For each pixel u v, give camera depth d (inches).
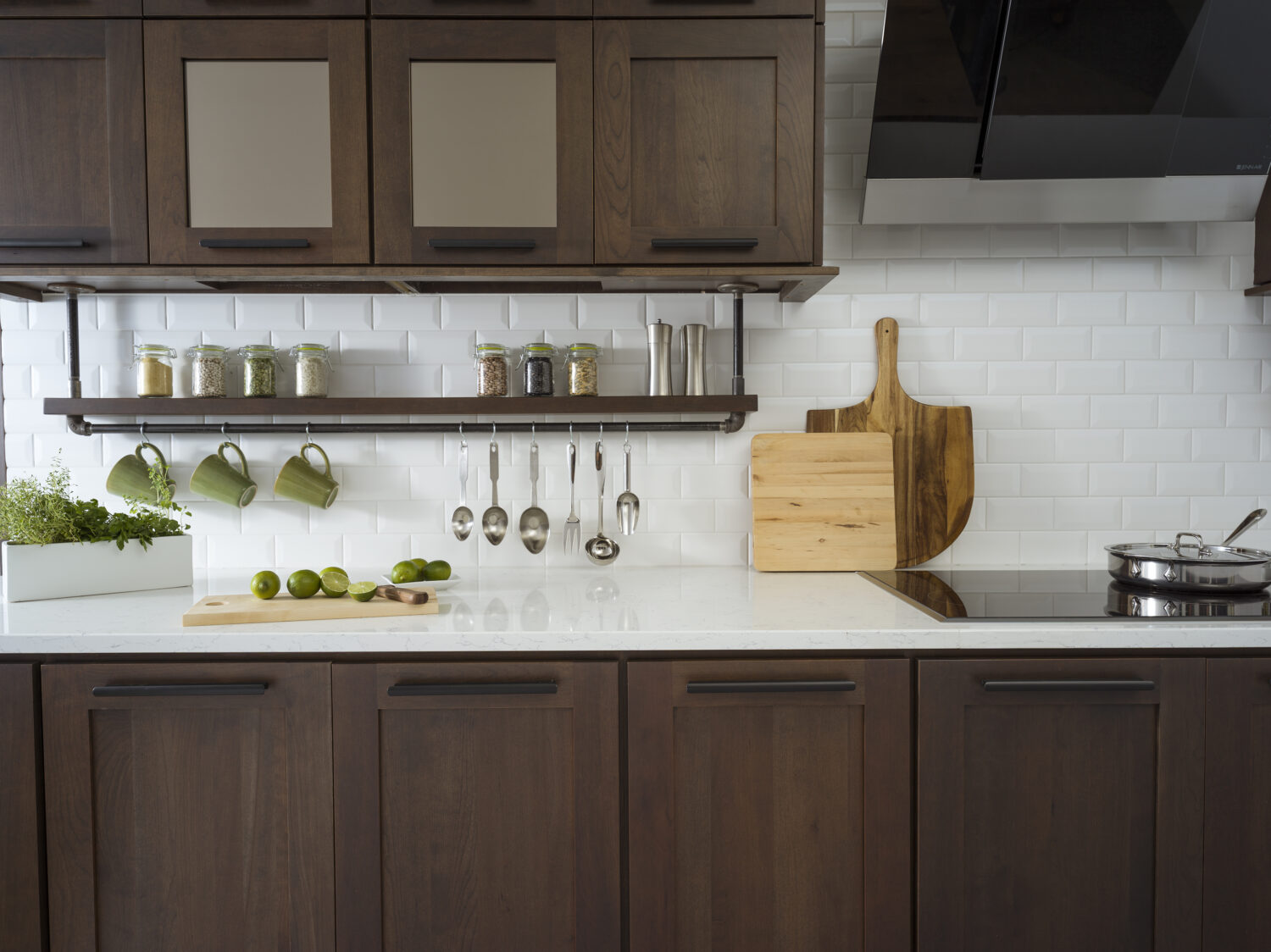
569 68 72.2
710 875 61.4
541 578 84.3
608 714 60.8
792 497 87.3
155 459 88.6
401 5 71.7
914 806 61.6
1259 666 60.7
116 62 71.7
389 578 81.1
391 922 61.4
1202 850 61.1
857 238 90.0
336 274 72.9
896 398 89.6
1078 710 61.1
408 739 60.9
